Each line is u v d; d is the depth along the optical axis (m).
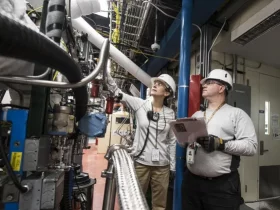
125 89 6.91
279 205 2.79
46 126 0.90
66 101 1.41
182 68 1.90
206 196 1.31
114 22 2.83
